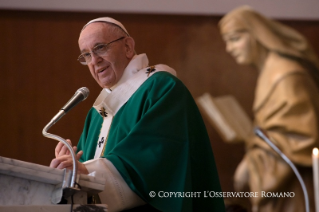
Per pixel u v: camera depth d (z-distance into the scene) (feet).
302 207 68.44
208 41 75.15
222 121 73.15
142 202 25.54
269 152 70.90
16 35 70.54
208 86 74.43
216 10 75.87
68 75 70.33
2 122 68.28
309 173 69.67
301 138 70.90
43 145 68.03
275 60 74.59
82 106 68.74
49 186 21.16
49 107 69.15
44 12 71.46
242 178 71.20
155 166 25.50
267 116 72.90
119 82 33.17
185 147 27.09
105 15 72.90
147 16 74.28
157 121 27.30
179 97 29.25
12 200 20.49
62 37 71.20
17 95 69.10
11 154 67.46
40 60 70.38
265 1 76.95
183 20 75.00
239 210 48.88
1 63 69.67
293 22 76.59
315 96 72.90
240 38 75.20
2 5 70.74
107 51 32.81
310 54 74.90
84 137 37.17
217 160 72.33
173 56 74.18
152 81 30.73
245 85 74.64
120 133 29.53
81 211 20.62
